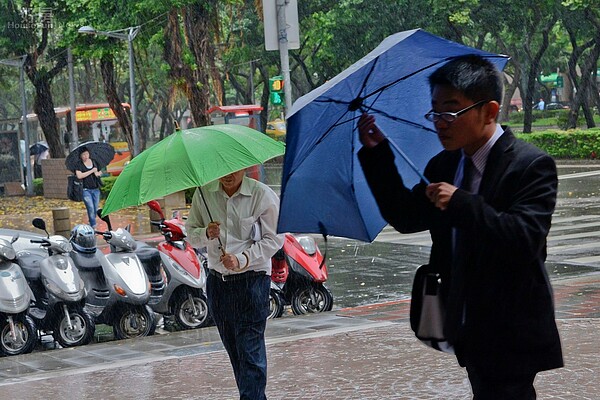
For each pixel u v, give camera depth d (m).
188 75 30.27
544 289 3.45
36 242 10.07
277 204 5.91
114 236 10.45
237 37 48.00
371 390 6.88
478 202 3.31
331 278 14.26
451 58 3.51
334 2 47.78
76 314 10.05
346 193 3.80
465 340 3.49
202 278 10.62
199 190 5.96
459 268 3.49
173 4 28.86
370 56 3.38
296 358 8.14
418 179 3.83
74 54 35.41
